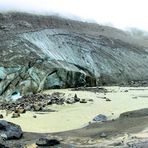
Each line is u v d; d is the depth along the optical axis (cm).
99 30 12031
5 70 7569
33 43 9075
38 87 7662
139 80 10350
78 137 3816
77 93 7325
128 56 11000
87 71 9344
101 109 5534
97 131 4047
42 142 3450
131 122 4303
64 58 9219
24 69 7800
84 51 9931
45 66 8244
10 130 3741
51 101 6100
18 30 9394
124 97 6838
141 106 5706
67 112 5353
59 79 8262
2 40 8644
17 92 7206
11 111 5381
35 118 4941
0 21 9531
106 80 9562
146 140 3428
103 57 10206
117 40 11712
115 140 3556
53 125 4531
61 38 9931
